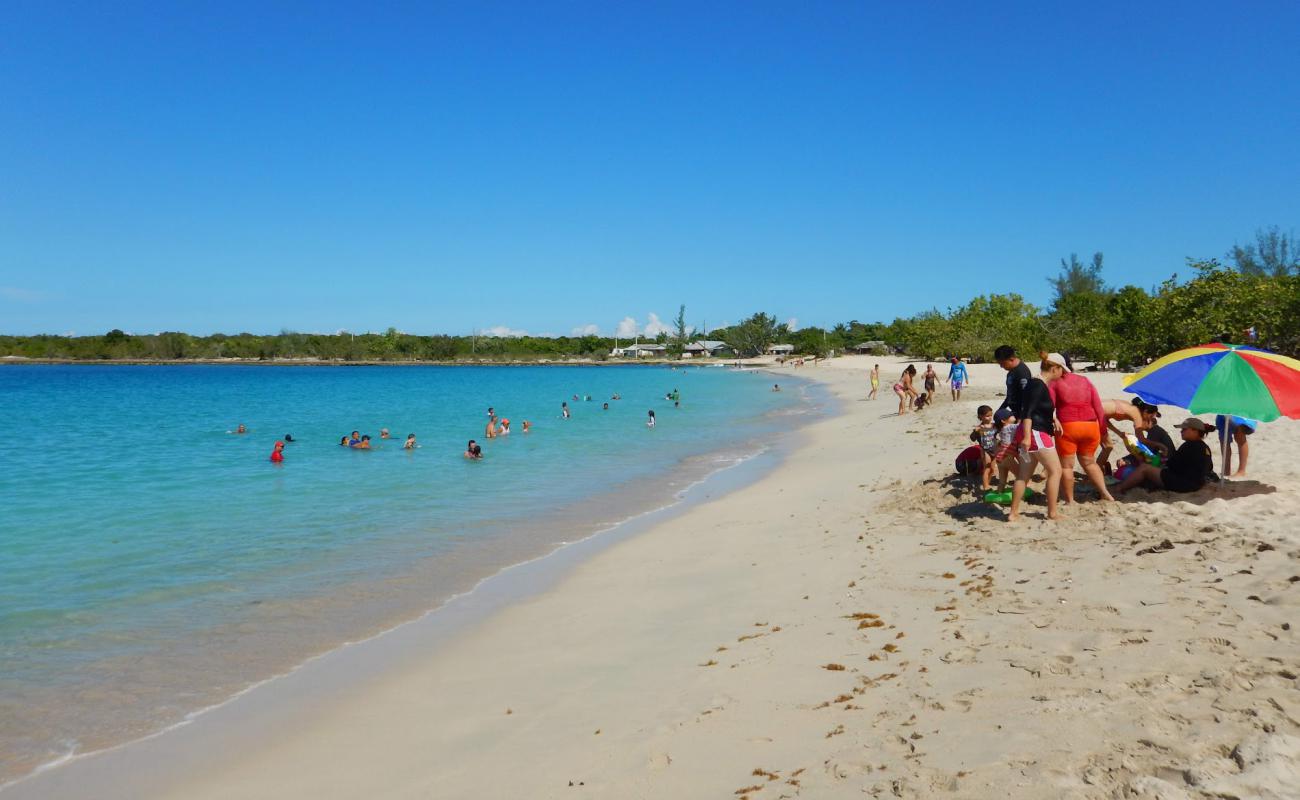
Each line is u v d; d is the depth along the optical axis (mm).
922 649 6168
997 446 10391
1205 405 8945
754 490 16406
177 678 7211
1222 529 8047
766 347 170750
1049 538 8781
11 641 8148
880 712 5145
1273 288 36844
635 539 12508
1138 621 5992
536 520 14281
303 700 6707
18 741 6055
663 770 4828
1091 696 4805
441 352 174875
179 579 10445
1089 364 62312
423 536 13000
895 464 17125
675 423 35031
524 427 31406
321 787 5234
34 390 70875
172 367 154500
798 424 32906
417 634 8320
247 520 14352
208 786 5352
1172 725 4293
